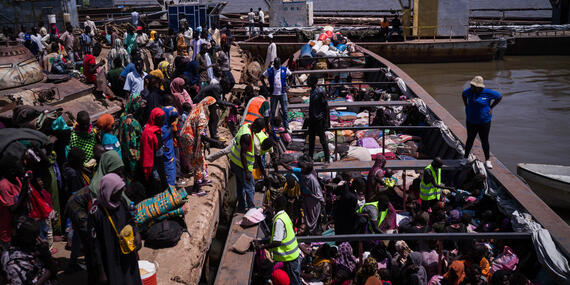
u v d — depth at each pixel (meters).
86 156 6.84
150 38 19.50
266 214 8.22
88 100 10.08
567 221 11.01
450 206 9.77
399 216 9.30
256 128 7.43
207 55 14.09
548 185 11.31
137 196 5.35
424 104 13.80
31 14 21.78
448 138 11.51
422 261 7.71
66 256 6.18
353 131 14.02
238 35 33.31
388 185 9.84
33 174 5.88
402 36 30.70
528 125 18.59
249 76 18.98
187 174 8.57
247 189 7.76
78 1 38.91
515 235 7.35
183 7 28.39
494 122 19.19
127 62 13.16
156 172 7.60
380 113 13.80
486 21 37.28
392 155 12.21
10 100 8.02
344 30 31.20
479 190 9.33
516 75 27.50
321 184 9.78
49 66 14.41
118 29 23.02
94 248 4.51
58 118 6.77
